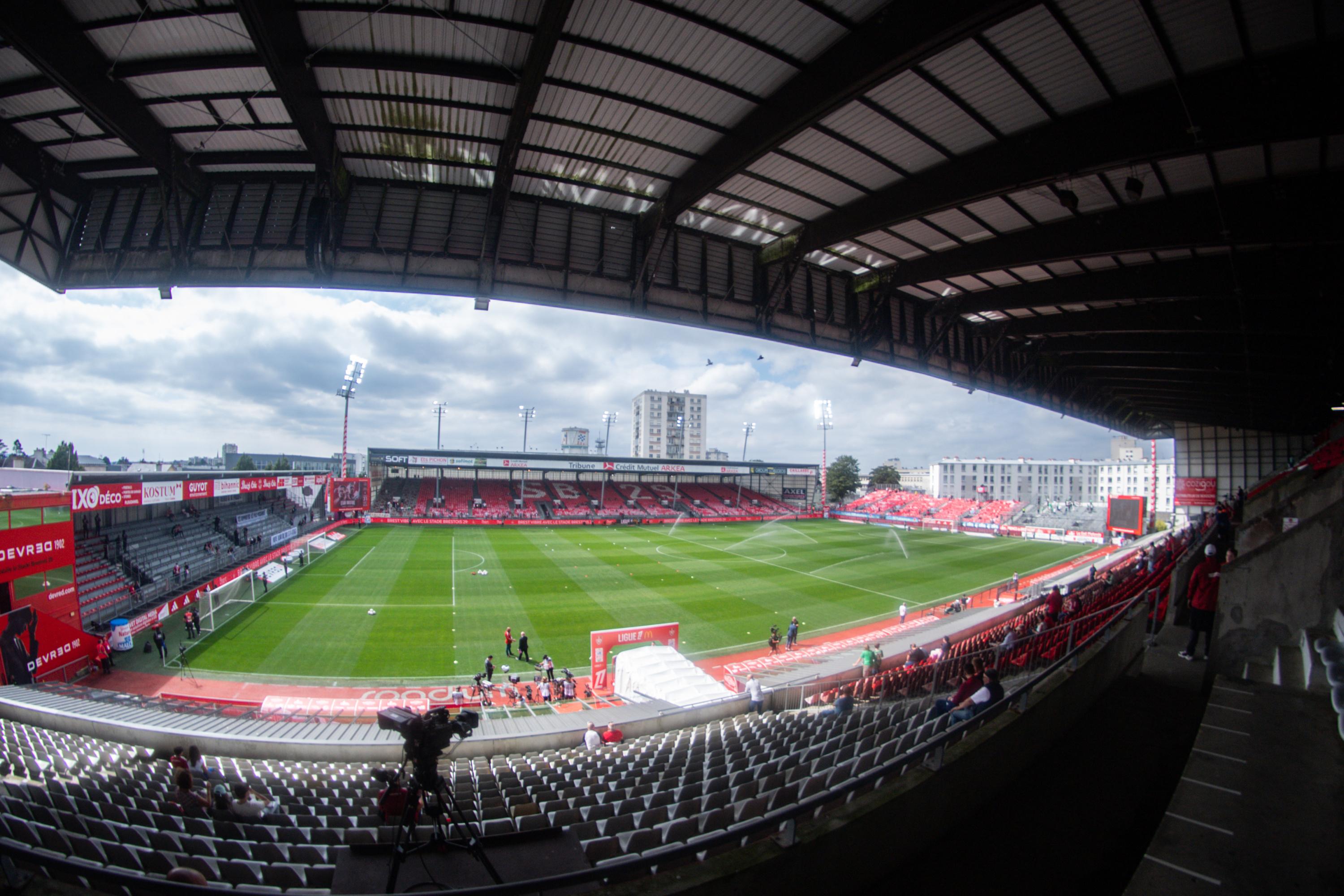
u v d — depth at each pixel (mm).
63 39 9789
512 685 16859
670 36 10242
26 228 13250
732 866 3598
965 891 4273
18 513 15852
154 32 10031
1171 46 9398
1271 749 4934
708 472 76375
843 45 10172
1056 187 12594
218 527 34500
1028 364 27547
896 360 21562
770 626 24172
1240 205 12633
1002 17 8273
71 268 14258
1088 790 5703
